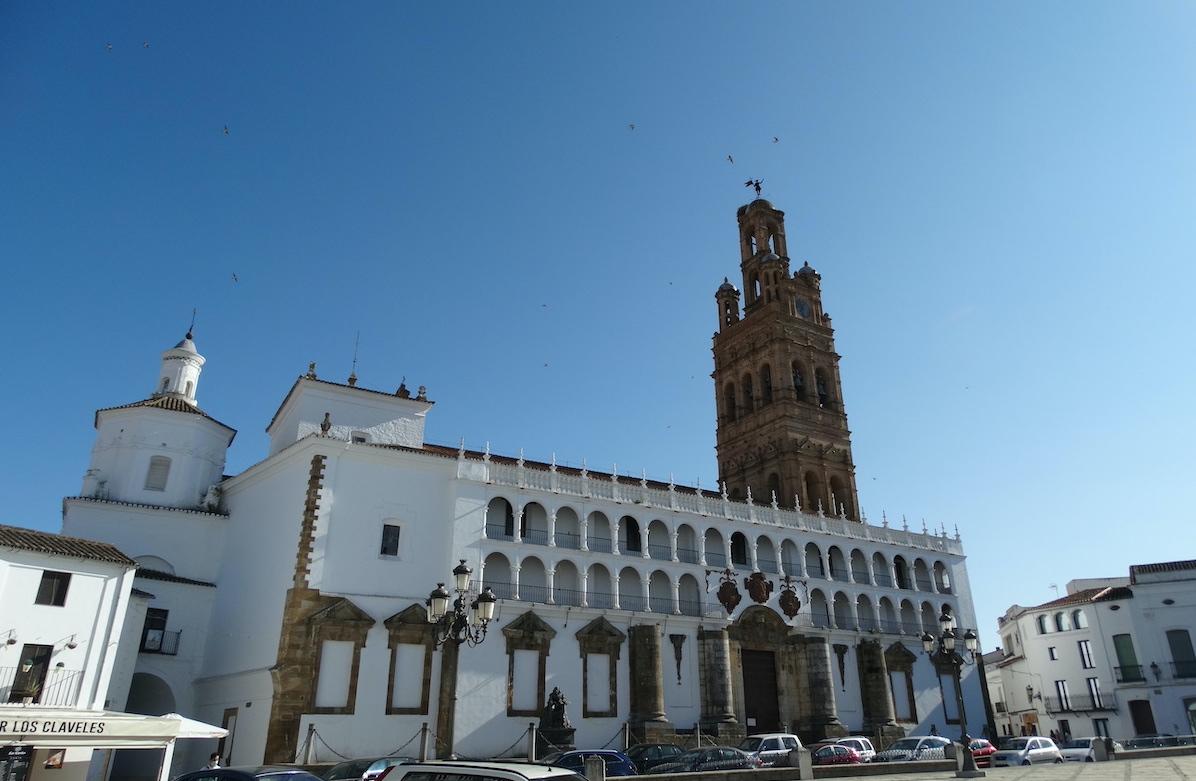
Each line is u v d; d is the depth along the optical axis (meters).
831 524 74.38
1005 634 101.75
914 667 72.50
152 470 59.03
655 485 69.62
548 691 54.09
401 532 53.94
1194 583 77.38
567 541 60.59
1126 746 59.53
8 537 38.97
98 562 41.22
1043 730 86.88
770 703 64.38
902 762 39.88
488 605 28.62
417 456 55.59
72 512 55.06
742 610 64.62
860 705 67.81
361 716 48.12
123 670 47.34
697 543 65.38
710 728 58.34
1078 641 84.06
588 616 57.69
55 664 38.88
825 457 81.56
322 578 50.06
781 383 82.38
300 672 47.31
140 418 59.62
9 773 34.31
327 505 51.75
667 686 58.88
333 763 46.19
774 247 92.69
